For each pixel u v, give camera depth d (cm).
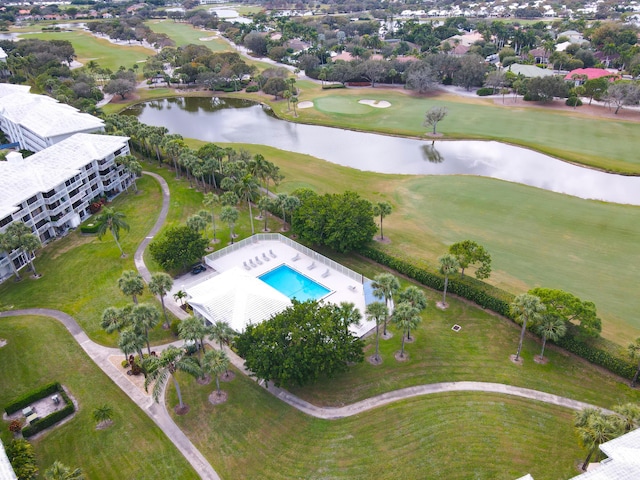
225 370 5509
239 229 9569
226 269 8038
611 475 3706
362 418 5384
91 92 19638
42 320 7094
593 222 9419
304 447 5053
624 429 4338
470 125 15725
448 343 6494
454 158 13400
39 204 8994
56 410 5550
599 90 17112
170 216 10125
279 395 5738
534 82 17850
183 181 11900
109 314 5778
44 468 4888
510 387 5750
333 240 8112
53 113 13150
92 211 10400
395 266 8000
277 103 19312
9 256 7981
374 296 6706
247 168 10488
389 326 6900
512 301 6800
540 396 5616
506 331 6675
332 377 5556
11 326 6969
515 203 10306
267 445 5091
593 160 12606
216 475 4791
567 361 6119
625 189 11206
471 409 5453
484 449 4966
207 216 8956
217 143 14875
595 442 4319
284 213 9406
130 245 9031
